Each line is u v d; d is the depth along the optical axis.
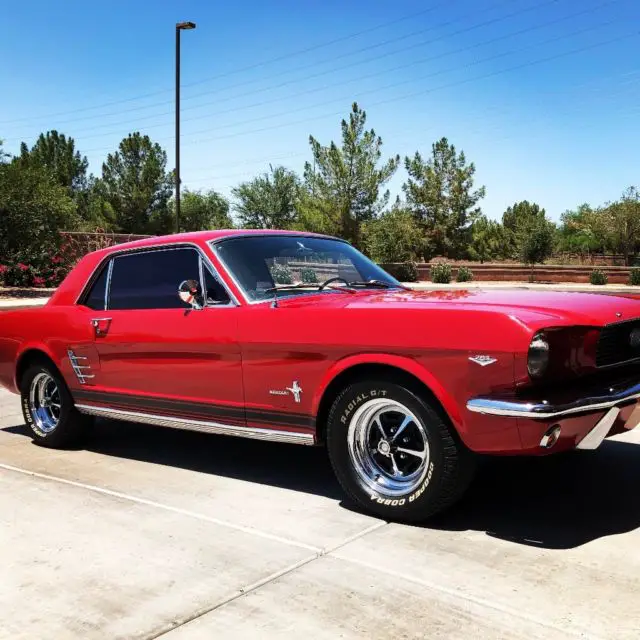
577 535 3.42
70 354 5.12
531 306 3.44
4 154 24.39
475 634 2.54
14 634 2.64
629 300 3.89
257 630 2.61
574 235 67.06
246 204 50.34
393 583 2.96
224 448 5.27
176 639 2.57
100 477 4.59
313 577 3.03
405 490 3.61
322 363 3.78
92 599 2.90
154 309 4.63
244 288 4.23
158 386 4.59
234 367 4.15
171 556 3.29
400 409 3.58
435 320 3.39
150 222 47.94
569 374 3.33
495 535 3.44
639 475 4.30
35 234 25.17
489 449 3.28
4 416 6.76
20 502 4.10
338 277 4.68
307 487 4.28
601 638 2.50
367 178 37.31
